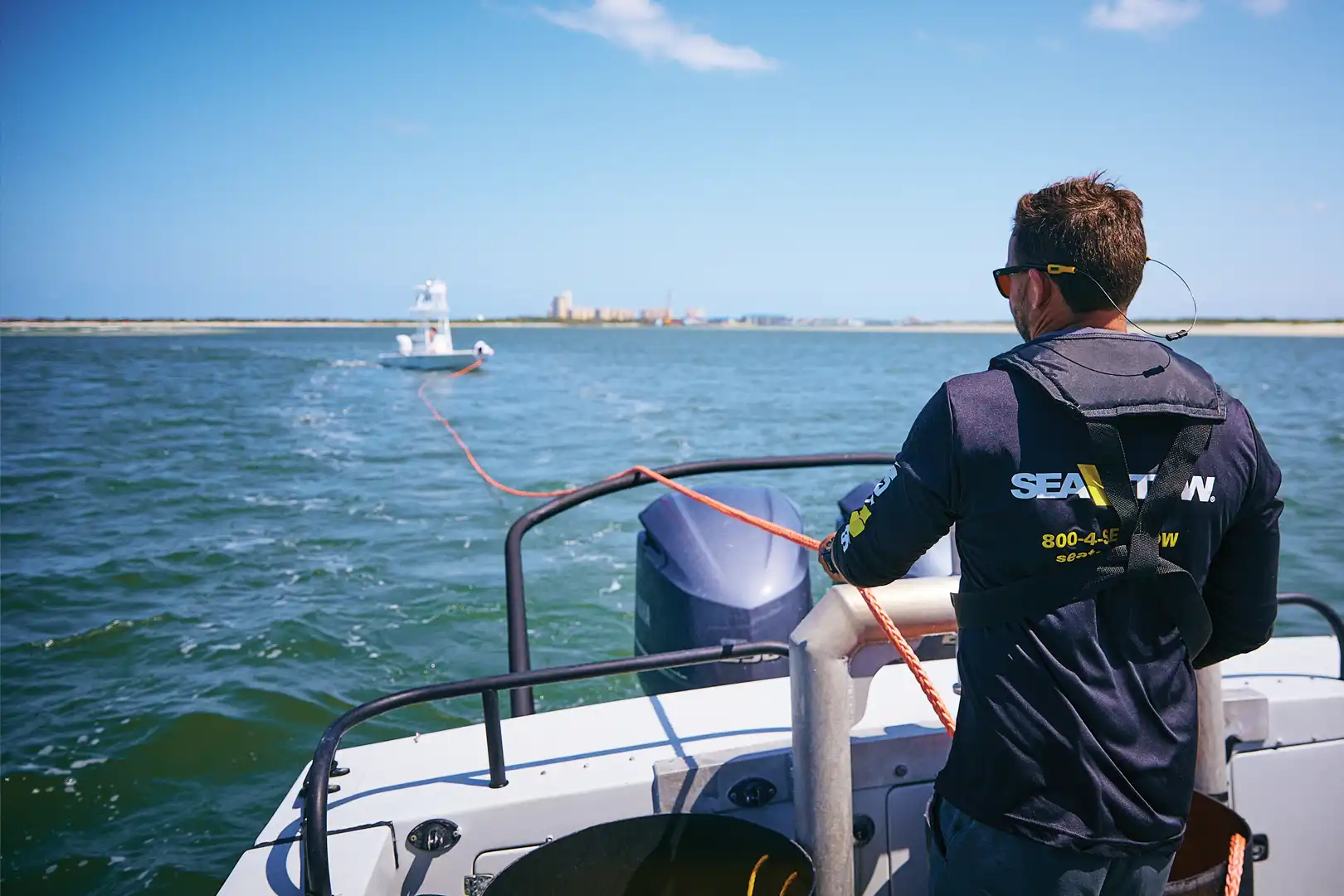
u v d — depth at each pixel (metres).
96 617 8.28
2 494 14.23
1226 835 1.83
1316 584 8.66
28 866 4.79
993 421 1.35
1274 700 2.29
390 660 7.11
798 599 3.56
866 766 2.11
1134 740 1.34
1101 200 1.42
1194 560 1.37
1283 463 16.41
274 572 9.47
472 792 2.09
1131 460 1.33
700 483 13.54
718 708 2.41
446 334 47.75
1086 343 1.39
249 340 135.88
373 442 20.48
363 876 1.85
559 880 1.82
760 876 1.85
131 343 114.81
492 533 10.92
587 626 7.50
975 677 1.42
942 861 1.53
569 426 23.95
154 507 13.15
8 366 52.97
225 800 5.41
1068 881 1.35
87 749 5.91
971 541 1.40
